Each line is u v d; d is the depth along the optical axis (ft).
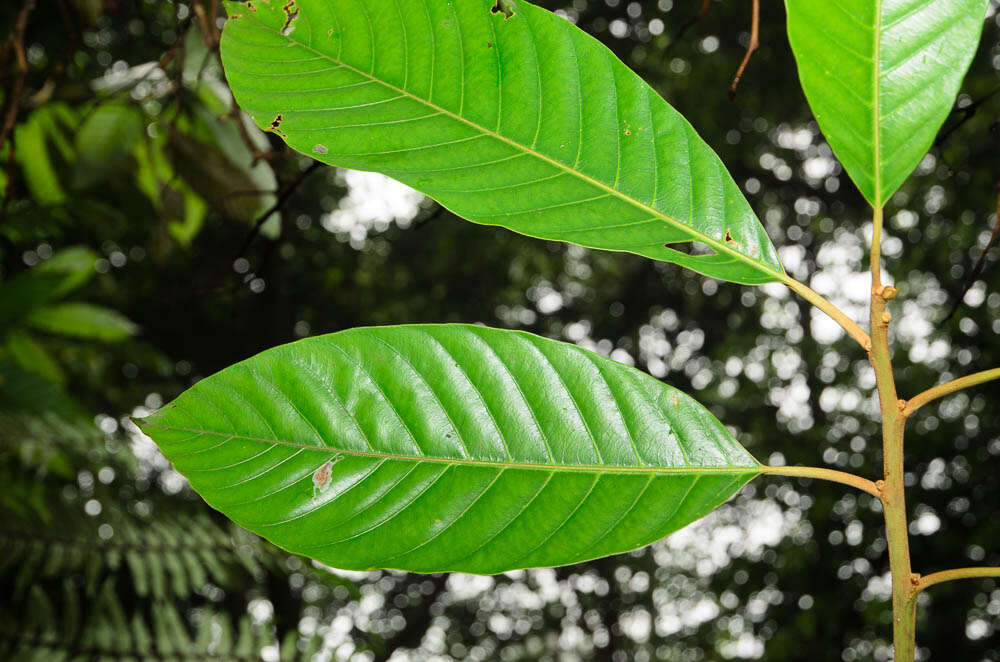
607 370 1.98
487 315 23.68
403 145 2.01
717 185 2.01
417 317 23.02
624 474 1.95
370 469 1.95
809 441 18.58
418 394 1.97
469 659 26.76
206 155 3.32
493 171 2.02
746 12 14.98
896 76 1.91
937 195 17.04
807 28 1.92
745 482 1.94
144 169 4.03
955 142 9.18
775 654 15.96
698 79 16.83
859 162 1.89
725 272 1.98
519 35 2.00
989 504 15.78
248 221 3.31
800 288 1.96
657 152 2.01
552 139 2.01
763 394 21.15
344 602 13.94
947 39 1.91
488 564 1.94
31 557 4.97
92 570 5.06
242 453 1.94
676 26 14.19
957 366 16.89
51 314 6.10
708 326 22.93
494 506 1.95
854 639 16.28
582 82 2.01
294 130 2.00
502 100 2.01
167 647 4.93
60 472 6.22
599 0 13.61
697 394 22.03
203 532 5.35
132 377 18.20
